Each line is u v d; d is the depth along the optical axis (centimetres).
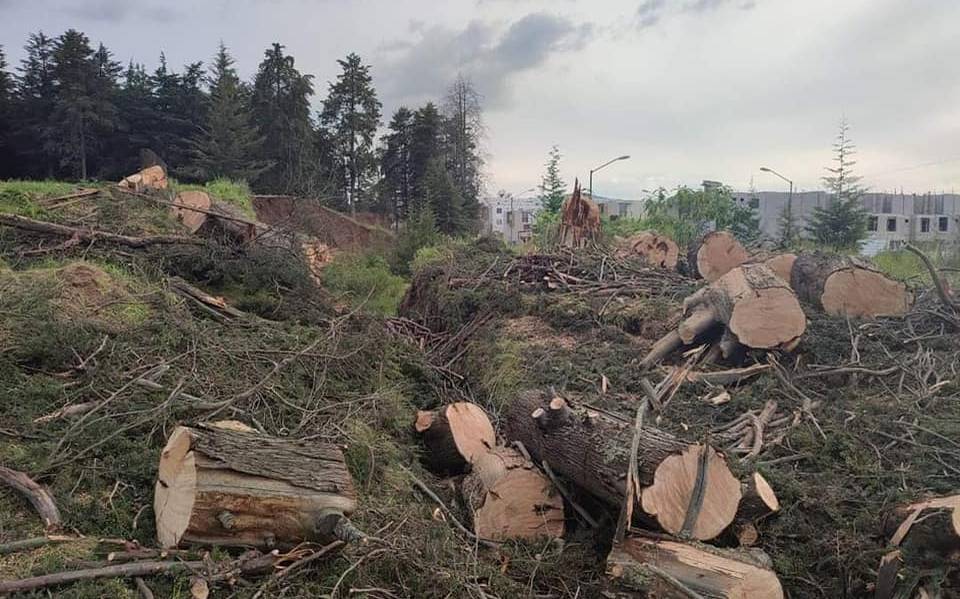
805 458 502
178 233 961
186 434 351
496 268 1159
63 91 3294
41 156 3353
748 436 543
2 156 3388
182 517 342
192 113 3744
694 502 380
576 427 452
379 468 513
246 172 3045
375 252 2022
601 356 766
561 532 460
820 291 773
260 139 3216
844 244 2392
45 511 366
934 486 441
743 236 2088
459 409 580
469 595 365
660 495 379
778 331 669
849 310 759
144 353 559
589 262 1109
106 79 3559
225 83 3297
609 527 443
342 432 528
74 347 531
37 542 340
